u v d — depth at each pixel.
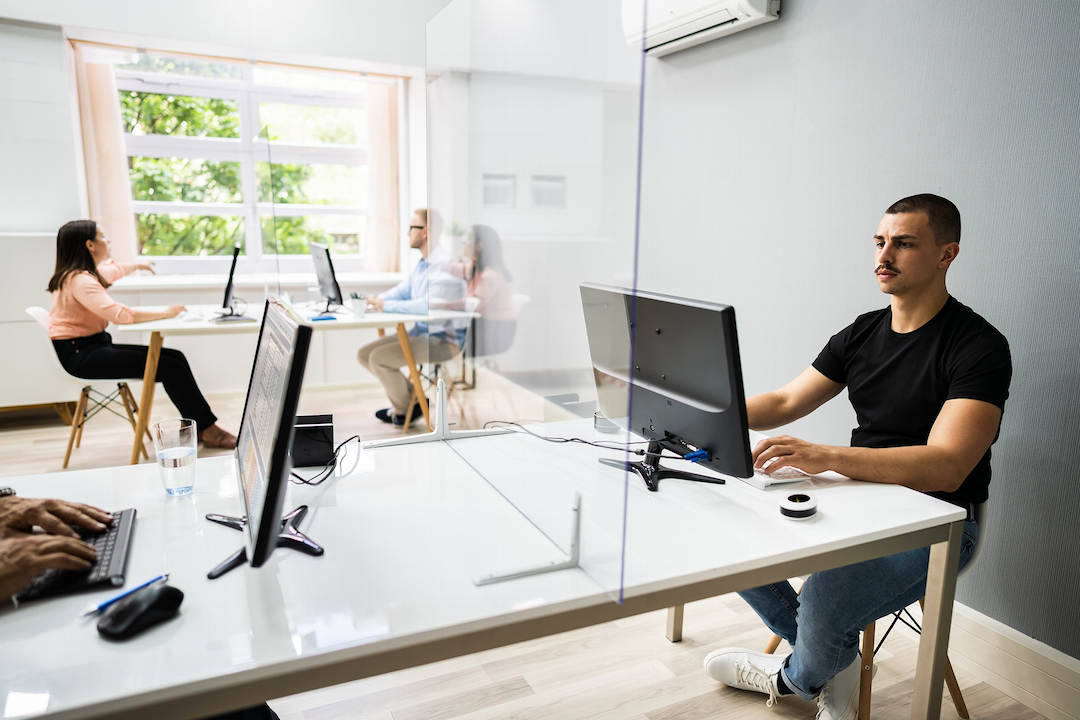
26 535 1.05
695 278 2.72
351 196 5.21
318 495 1.35
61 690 0.78
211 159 4.74
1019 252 1.69
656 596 1.03
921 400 1.58
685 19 2.43
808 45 2.18
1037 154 1.63
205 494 1.34
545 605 0.96
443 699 1.69
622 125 0.85
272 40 4.23
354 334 4.86
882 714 1.66
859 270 2.09
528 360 1.19
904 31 1.91
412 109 4.91
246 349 4.54
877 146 2.01
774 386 2.43
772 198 2.36
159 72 4.48
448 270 1.64
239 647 0.86
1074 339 1.60
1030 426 1.70
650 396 1.48
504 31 1.18
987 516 1.82
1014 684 1.75
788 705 1.69
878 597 1.38
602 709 1.67
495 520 1.24
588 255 0.95
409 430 3.88
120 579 1.00
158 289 4.35
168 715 0.80
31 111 3.86
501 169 1.24
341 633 0.89
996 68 1.70
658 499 1.36
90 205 4.36
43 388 3.83
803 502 1.27
